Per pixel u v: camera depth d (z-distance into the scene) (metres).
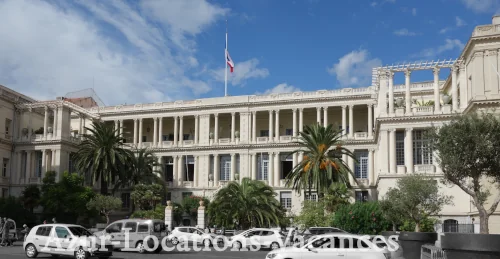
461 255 22.33
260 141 81.81
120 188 83.19
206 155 83.56
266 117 86.12
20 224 67.75
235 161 82.62
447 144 30.80
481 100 52.38
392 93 62.47
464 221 55.31
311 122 84.06
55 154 80.94
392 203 39.44
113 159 68.75
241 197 54.47
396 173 60.28
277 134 81.25
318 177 54.53
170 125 91.25
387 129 61.81
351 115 77.94
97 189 85.50
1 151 81.19
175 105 86.56
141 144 87.12
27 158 82.62
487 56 53.50
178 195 83.69
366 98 77.31
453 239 22.50
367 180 75.38
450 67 60.88
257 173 81.38
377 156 70.81
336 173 55.91
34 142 82.12
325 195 55.25
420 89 74.06
